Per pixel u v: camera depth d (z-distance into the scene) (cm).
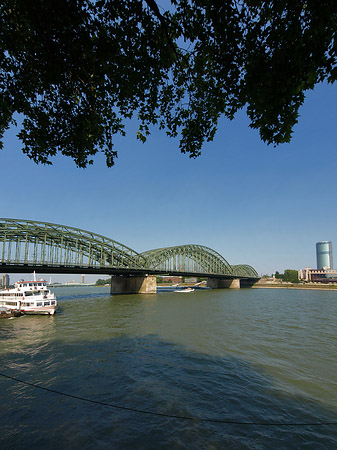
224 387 1200
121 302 5572
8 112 605
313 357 1641
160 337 2191
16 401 1084
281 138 527
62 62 544
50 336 2272
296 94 488
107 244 7694
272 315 3531
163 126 741
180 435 840
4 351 1811
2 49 537
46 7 463
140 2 505
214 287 14088
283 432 857
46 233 6128
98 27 517
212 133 741
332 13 403
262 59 483
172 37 552
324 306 4759
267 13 473
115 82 609
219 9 471
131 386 1216
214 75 585
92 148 706
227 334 2303
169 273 9281
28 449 772
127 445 789
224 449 771
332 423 912
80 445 790
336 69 437
